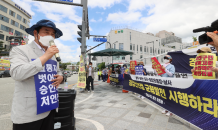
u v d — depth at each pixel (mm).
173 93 2693
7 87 8836
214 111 1766
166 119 2857
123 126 2557
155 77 3510
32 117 1117
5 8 41906
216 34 1320
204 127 1902
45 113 1225
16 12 46656
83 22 6371
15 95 1125
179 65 4980
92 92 6586
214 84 1782
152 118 2938
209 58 2434
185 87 2342
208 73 2418
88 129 2439
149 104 4109
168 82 2891
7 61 25875
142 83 4430
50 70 1294
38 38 1283
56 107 1332
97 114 3299
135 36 48812
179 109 2490
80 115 3250
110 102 4469
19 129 1107
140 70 5754
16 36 43219
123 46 46156
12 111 1138
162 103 3150
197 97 2059
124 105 4039
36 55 1241
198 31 1537
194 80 2139
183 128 2391
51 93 1278
